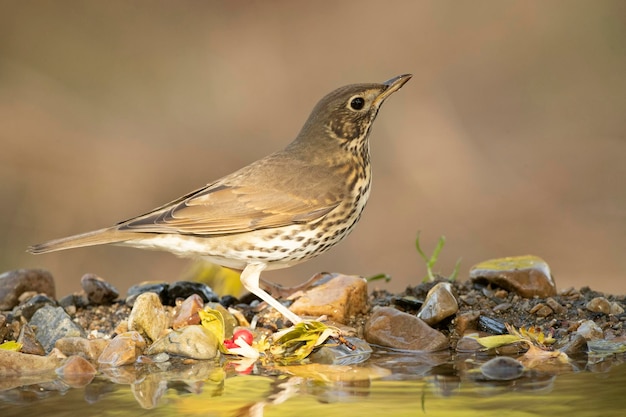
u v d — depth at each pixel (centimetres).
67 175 1950
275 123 2116
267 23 2280
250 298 895
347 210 836
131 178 1961
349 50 2209
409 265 1694
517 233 1753
